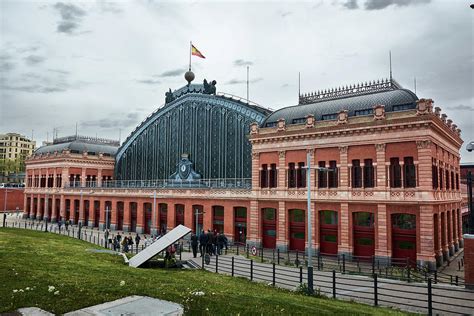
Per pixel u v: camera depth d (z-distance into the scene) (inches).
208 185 2193.7
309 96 1891.0
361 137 1443.2
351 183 1464.1
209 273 956.6
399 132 1348.4
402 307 761.6
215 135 2343.8
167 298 540.4
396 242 1354.6
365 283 999.0
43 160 3457.2
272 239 1731.1
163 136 2743.6
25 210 3693.4
